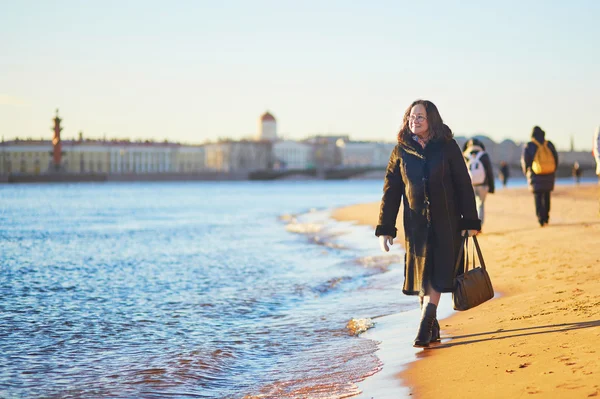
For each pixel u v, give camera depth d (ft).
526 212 99.35
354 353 27.12
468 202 24.94
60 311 38.47
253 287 46.85
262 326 34.01
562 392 17.87
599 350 21.29
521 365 21.13
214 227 111.34
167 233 99.25
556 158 67.92
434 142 24.93
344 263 58.75
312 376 24.25
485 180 65.87
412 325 31.86
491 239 60.90
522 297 33.73
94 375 25.43
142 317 36.68
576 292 32.68
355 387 21.99
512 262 46.47
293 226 107.04
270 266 58.44
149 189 396.57
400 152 25.25
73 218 141.59
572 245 52.42
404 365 23.85
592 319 26.03
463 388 19.89
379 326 32.35
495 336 25.88
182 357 27.91
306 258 63.93
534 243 55.42
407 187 24.99
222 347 29.66
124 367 26.48
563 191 190.39
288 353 28.40
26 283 49.55
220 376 25.23
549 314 28.37
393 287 44.78
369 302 39.60
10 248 77.77
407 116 25.34
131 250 74.64
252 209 175.32
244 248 74.74
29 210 176.96
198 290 45.91
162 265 60.18
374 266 55.83
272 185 504.02
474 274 25.29
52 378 25.05
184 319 36.11
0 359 27.68
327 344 29.53
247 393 22.80
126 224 121.90
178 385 24.06
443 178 24.72
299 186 471.21
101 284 48.98
